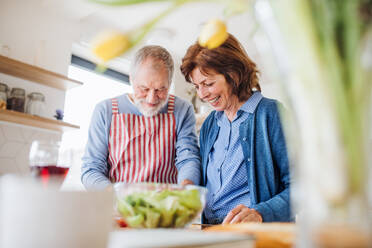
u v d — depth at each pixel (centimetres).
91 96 399
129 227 78
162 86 167
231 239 41
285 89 33
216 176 155
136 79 167
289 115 34
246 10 37
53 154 92
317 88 30
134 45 33
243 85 153
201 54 148
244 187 147
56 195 34
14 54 298
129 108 183
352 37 30
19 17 307
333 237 28
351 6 30
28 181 35
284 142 139
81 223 35
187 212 73
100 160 172
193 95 452
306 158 31
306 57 30
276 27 32
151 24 34
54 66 327
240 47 155
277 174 142
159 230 47
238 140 150
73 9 333
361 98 29
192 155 170
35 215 33
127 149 175
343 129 29
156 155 177
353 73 30
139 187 75
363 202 28
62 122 292
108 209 37
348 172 29
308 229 30
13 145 282
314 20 31
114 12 348
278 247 49
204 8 336
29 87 297
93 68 398
